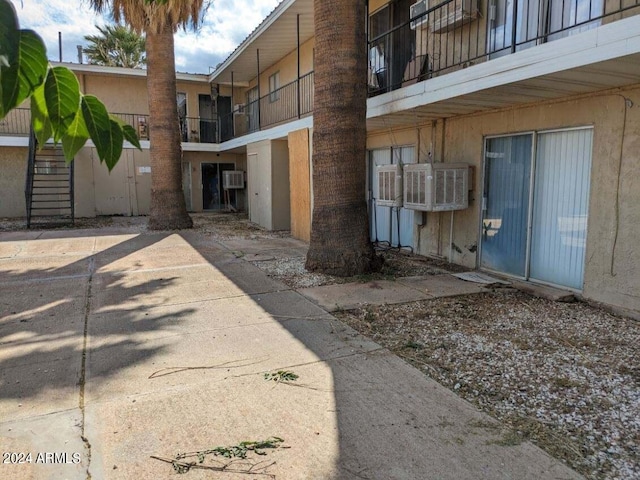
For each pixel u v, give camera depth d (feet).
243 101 64.39
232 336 15.53
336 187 23.63
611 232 17.93
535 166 21.58
